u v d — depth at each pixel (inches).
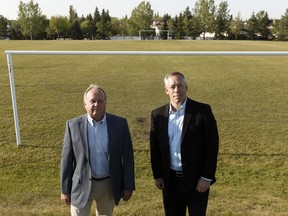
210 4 3331.7
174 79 117.0
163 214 171.8
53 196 189.8
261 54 214.7
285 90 452.8
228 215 169.9
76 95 419.8
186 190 122.8
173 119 120.3
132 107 366.9
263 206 178.4
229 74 581.9
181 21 3383.4
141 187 200.4
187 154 119.3
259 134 283.9
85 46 1432.1
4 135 278.7
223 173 218.5
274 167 226.7
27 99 397.4
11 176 215.0
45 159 238.2
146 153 247.8
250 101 393.4
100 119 118.5
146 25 3735.2
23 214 171.2
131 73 592.7
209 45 1524.4
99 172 121.3
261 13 3075.8
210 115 118.6
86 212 125.1
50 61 770.2
